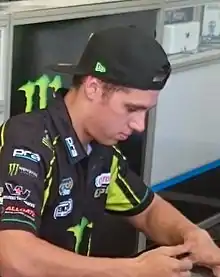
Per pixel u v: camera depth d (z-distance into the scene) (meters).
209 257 1.63
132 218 1.76
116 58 1.39
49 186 1.48
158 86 1.41
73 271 1.36
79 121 1.49
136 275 1.39
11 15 2.25
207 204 3.53
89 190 1.58
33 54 2.38
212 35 3.37
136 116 1.42
